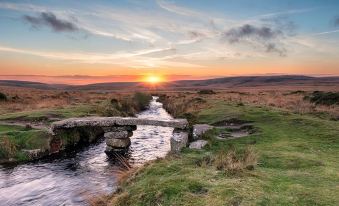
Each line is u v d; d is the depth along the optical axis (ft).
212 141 64.44
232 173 36.63
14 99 186.80
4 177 59.06
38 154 74.08
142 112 193.77
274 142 60.70
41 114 112.98
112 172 61.82
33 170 63.87
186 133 70.69
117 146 80.59
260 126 81.10
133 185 39.24
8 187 53.47
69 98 237.66
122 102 182.91
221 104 140.36
